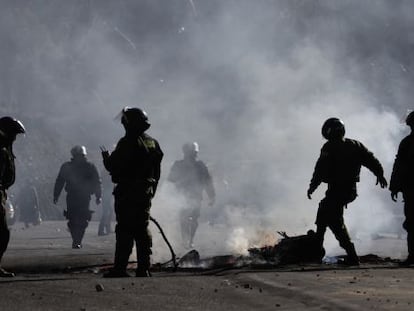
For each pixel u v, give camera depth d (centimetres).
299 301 810
